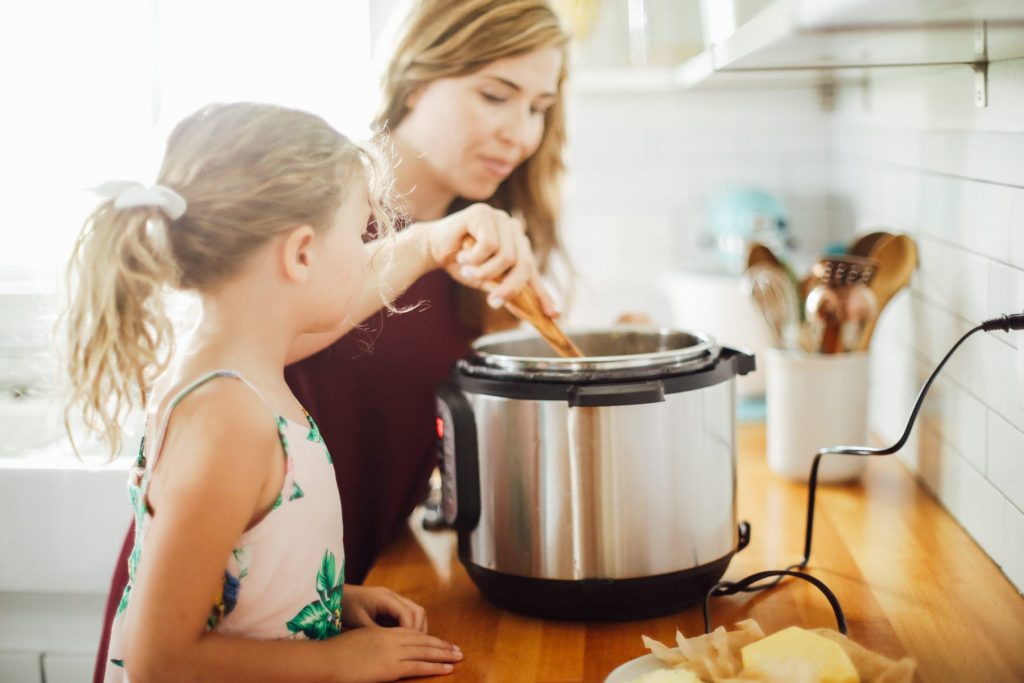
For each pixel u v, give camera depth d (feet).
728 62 4.31
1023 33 3.24
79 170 5.09
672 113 7.75
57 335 3.05
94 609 4.53
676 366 3.25
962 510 4.12
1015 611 3.33
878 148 5.76
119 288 2.80
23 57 5.16
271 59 5.56
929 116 4.58
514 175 4.99
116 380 2.99
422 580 3.74
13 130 5.14
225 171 2.84
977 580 3.59
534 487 3.20
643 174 7.86
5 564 4.45
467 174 4.42
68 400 3.08
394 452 4.25
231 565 2.79
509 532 3.25
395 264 3.71
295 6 5.53
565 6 6.46
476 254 3.58
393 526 4.26
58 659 4.53
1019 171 3.40
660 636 3.19
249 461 2.68
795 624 3.27
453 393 3.35
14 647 4.56
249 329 2.90
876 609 3.37
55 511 4.41
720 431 3.32
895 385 5.29
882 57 4.02
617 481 3.15
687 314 6.61
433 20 4.22
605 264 7.98
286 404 2.94
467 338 4.68
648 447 3.15
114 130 5.19
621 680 2.75
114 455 2.98
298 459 2.89
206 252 2.83
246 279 2.88
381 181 3.37
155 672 2.61
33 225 4.89
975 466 3.94
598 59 6.82
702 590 3.35
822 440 4.70
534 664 3.01
